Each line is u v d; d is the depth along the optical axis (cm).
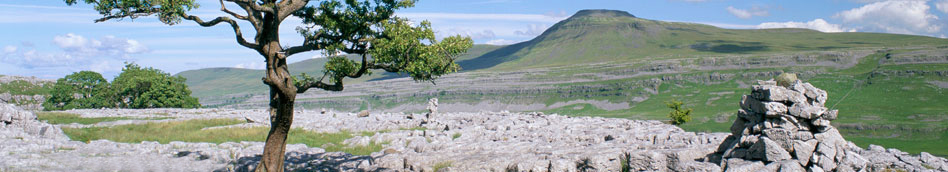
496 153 2272
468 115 6116
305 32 1936
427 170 1978
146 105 10769
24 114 3422
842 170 1539
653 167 1795
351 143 3612
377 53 1831
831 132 1630
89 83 11231
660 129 3566
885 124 19775
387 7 1927
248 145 3256
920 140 17538
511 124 4656
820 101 1642
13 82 19775
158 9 1614
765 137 1659
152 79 10900
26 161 2103
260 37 1617
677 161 1788
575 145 2745
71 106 10831
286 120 1722
